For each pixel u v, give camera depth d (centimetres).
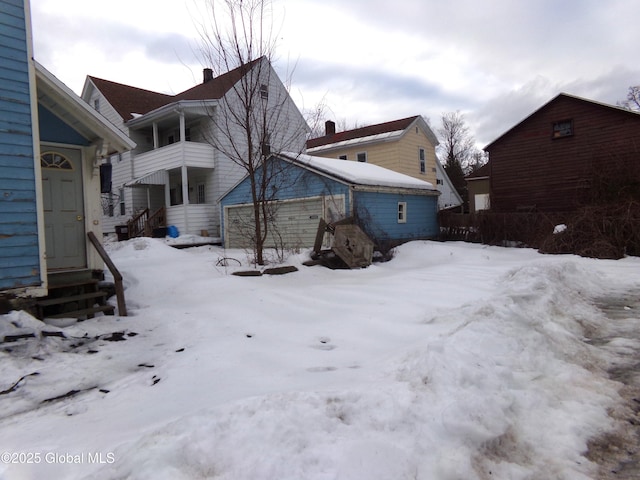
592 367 421
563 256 1401
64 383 419
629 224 1353
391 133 2569
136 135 2272
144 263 1115
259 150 1215
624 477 253
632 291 823
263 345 504
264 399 286
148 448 232
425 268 1184
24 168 609
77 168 779
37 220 620
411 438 260
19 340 508
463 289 809
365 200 1520
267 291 802
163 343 550
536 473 254
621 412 329
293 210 1616
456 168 4684
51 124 738
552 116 2008
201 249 1769
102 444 274
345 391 306
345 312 657
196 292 802
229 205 1883
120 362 482
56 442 290
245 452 235
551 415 319
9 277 591
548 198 2028
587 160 1886
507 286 784
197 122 2111
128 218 2264
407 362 368
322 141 3006
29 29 619
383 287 850
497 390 329
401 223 1722
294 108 2202
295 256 1138
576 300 692
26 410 362
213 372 418
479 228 1844
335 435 255
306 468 226
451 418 276
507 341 422
